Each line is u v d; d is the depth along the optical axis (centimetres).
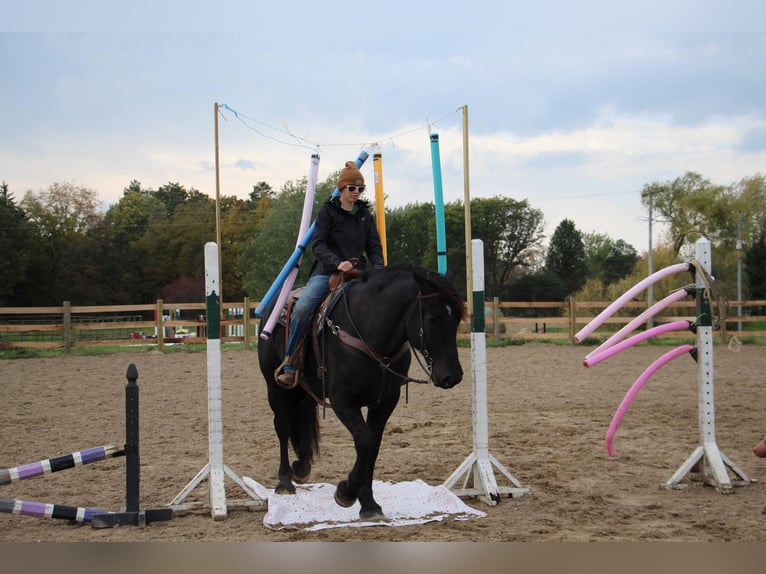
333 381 482
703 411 598
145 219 7025
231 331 2739
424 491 548
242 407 1074
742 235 4253
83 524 509
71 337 2000
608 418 941
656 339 2206
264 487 582
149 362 1727
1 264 4238
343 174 532
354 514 498
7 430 898
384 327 462
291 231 4341
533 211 5600
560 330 3300
